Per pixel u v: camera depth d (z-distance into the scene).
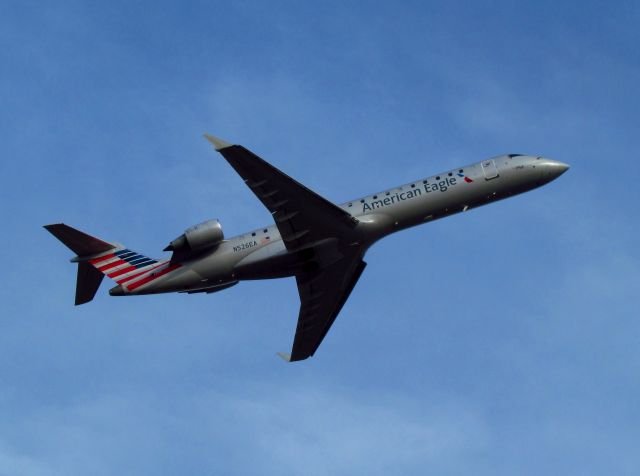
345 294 174.12
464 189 164.12
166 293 166.88
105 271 167.38
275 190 149.75
